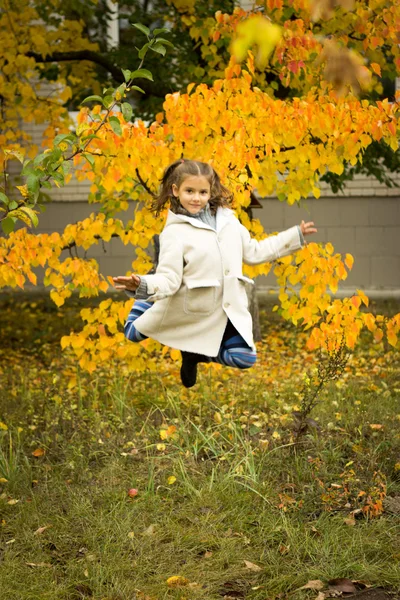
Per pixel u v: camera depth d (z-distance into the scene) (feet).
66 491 17.69
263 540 15.11
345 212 52.85
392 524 15.67
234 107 21.07
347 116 21.38
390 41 23.00
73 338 23.02
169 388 25.54
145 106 36.24
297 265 23.61
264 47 7.34
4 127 30.22
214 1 31.09
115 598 13.25
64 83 37.17
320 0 8.49
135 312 15.48
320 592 13.14
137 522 16.05
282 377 27.68
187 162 14.73
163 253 14.47
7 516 16.47
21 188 16.16
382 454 19.21
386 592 13.33
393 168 38.93
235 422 21.50
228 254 14.70
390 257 52.90
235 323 14.46
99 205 53.62
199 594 13.25
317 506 16.67
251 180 21.59
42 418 22.62
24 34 32.12
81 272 21.90
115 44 45.27
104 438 20.74
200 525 15.88
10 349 35.73
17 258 21.48
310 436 19.83
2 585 13.57
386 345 33.91
